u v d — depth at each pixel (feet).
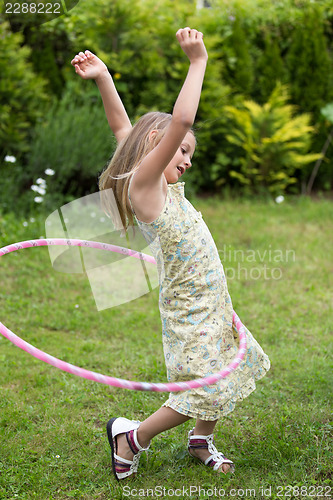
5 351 13.04
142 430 8.16
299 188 27.99
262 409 10.50
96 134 23.67
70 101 24.25
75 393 11.21
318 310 15.53
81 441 9.43
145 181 7.43
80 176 23.71
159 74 25.31
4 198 21.74
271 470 8.55
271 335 13.91
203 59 7.46
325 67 26.78
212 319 8.05
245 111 26.27
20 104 23.11
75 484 8.38
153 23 25.30
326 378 11.47
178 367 7.98
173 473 8.53
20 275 17.46
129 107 24.82
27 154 23.59
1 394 10.96
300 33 26.89
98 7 24.52
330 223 23.24
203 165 27.35
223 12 27.78
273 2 28.76
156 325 14.90
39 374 11.91
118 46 25.07
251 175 27.02
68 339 13.83
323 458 8.75
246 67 26.63
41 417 10.25
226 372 7.58
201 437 8.66
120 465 8.34
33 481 8.34
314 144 27.22
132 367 12.36
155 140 7.86
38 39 25.05
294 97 27.22
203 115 25.64
